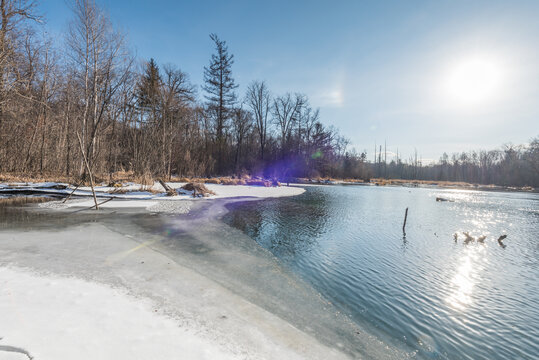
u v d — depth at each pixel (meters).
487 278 5.32
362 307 3.75
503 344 3.15
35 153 20.33
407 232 9.12
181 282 3.84
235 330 2.73
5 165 18.34
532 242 8.62
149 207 10.38
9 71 15.77
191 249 5.56
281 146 42.28
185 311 3.00
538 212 16.09
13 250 4.71
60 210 9.05
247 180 25.69
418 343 3.03
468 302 4.21
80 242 5.44
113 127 23.66
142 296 3.26
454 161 75.62
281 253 5.88
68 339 2.23
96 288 3.35
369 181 50.94
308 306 3.57
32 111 20.22
